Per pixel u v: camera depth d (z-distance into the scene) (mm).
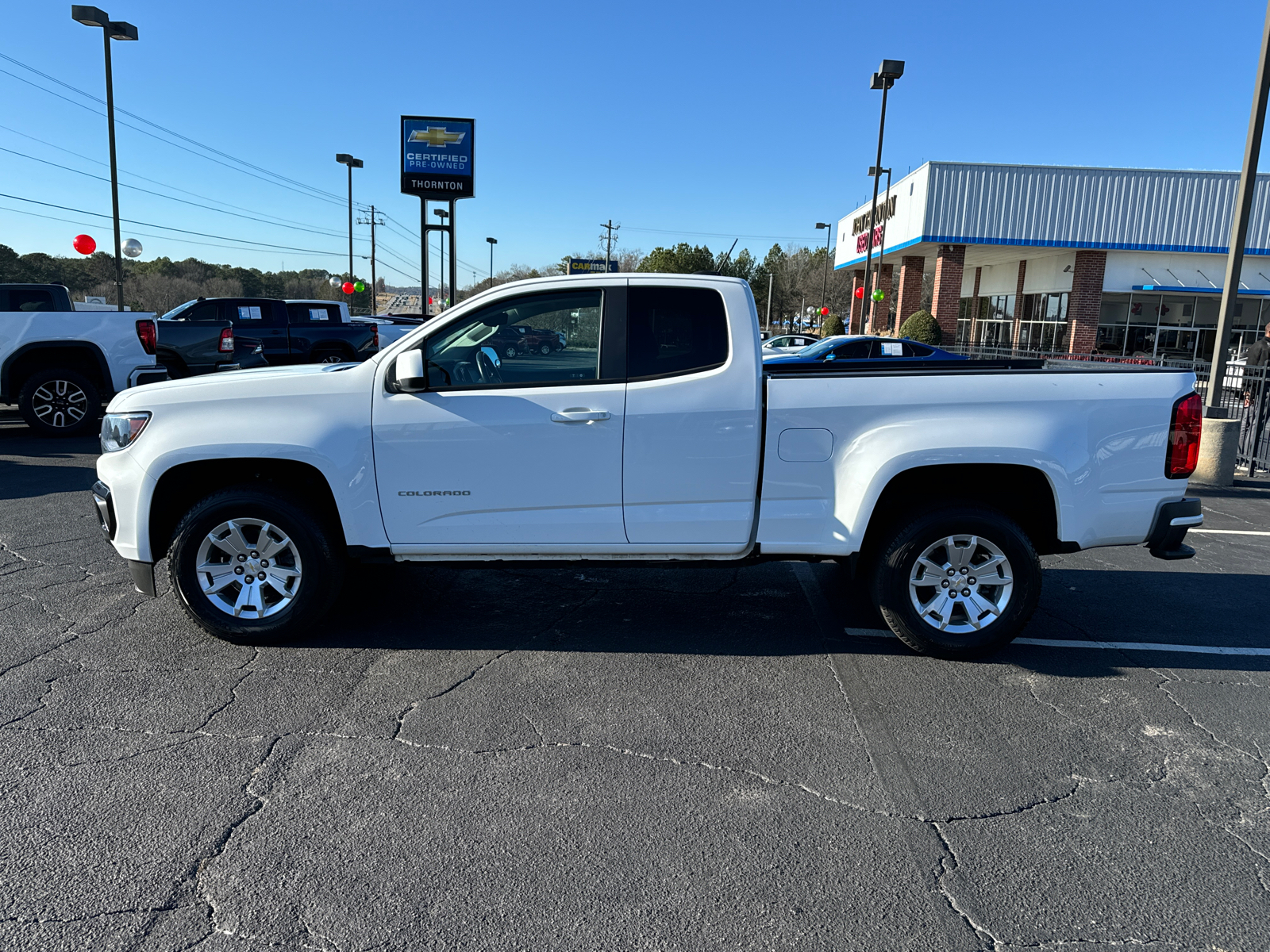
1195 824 2959
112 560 5863
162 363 11391
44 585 5316
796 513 4270
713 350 4223
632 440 4188
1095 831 2906
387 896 2510
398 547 4316
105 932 2334
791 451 4211
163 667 4133
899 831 2885
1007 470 4270
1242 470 10914
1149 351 28734
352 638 4566
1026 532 4605
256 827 2836
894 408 4180
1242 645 4695
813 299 68000
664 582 5688
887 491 4406
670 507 4270
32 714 3621
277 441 4164
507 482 4234
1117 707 3881
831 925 2422
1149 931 2420
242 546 4328
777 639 4645
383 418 4195
